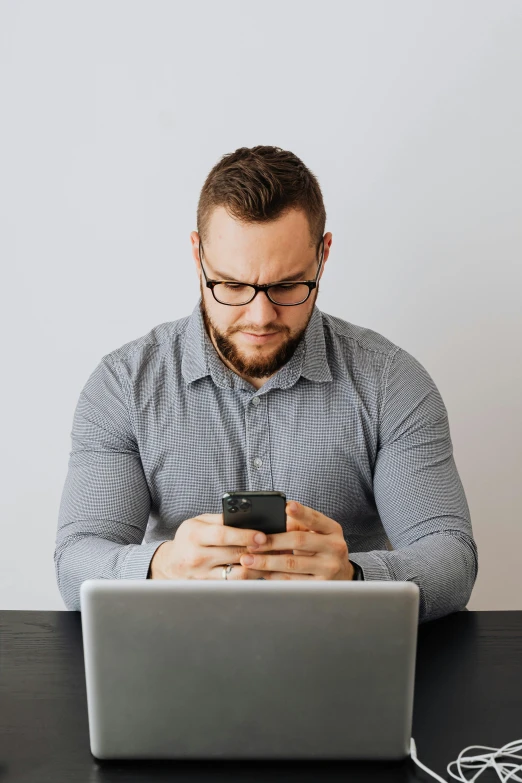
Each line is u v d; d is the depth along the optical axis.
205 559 1.29
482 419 2.31
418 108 2.16
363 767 1.03
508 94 2.16
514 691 1.20
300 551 1.30
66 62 2.17
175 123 2.19
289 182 1.47
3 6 2.15
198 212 1.56
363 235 2.21
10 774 1.01
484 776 1.02
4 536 2.37
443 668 1.26
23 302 2.27
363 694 1.00
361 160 2.18
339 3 2.13
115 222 2.23
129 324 2.27
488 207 2.20
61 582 1.55
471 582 1.54
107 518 1.65
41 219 2.23
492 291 2.24
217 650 0.99
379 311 2.25
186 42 2.15
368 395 1.69
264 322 1.48
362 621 0.99
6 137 2.20
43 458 2.33
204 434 1.70
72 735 1.09
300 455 1.70
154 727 1.02
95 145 2.20
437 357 2.27
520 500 2.35
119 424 1.70
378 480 1.69
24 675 1.24
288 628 0.99
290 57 2.15
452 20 2.13
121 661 1.00
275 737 1.02
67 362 2.29
